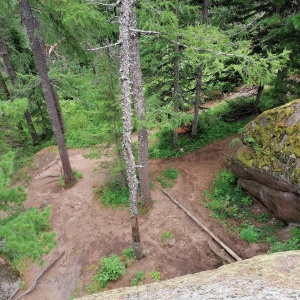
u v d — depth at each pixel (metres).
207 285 5.02
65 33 11.99
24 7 11.55
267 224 11.12
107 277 10.03
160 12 9.20
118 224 12.87
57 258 11.66
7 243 6.36
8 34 18.52
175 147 18.86
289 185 9.36
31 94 18.64
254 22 13.50
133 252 10.82
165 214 12.90
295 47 12.07
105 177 16.48
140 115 10.68
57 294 10.23
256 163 11.16
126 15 7.36
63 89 14.37
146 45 13.89
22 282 10.73
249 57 8.70
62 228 13.27
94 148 14.34
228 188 13.69
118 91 11.96
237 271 5.49
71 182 16.34
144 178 12.80
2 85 18.41
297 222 9.95
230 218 11.89
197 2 14.59
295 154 9.31
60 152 15.48
